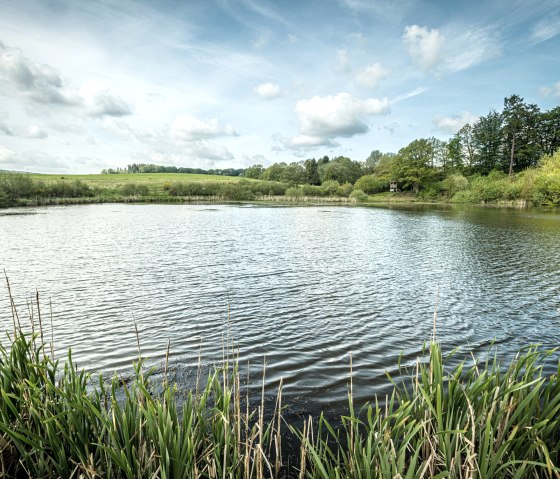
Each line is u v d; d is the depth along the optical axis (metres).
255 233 31.19
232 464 3.95
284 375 7.53
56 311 11.45
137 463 3.61
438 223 40.38
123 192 91.31
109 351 8.60
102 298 12.79
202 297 13.02
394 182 116.75
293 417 6.02
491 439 3.51
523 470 3.34
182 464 3.57
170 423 3.66
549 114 100.12
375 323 10.66
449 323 10.72
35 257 20.06
